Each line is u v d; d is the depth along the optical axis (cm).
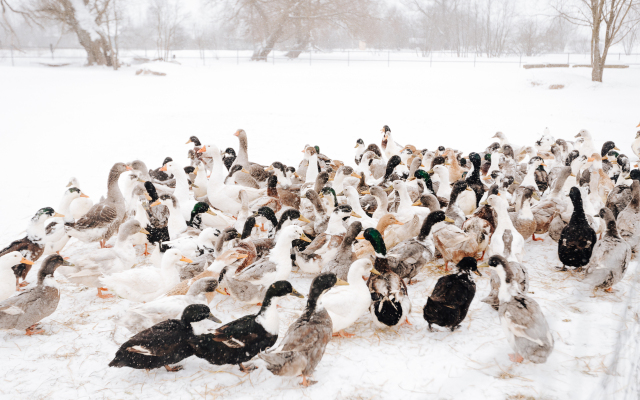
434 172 1252
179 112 2952
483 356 625
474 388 557
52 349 654
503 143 1830
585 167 1433
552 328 654
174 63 5284
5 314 642
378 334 689
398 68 5091
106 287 732
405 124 2712
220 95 3678
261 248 880
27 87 3775
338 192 1241
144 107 3142
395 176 1222
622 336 577
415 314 743
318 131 2527
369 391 563
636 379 494
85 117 2788
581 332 620
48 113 2878
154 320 635
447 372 593
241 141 1473
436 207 984
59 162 1873
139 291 731
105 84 4091
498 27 8300
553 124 2645
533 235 1049
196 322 582
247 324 578
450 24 8956
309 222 962
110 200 1034
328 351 646
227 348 566
